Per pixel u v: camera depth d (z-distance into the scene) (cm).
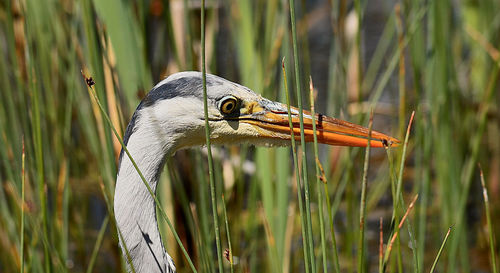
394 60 827
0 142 800
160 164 565
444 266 939
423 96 1043
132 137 559
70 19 937
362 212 533
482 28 1156
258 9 848
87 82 529
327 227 873
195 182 859
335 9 861
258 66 807
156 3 920
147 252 561
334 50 872
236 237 921
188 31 774
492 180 1142
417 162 868
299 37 977
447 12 896
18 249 843
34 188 835
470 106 1132
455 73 1016
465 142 1112
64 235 836
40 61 902
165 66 932
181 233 883
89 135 913
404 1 893
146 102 564
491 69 1138
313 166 932
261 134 608
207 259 746
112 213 738
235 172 945
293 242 978
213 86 586
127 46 701
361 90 857
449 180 923
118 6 693
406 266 926
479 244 1065
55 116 954
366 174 523
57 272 796
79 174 1131
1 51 875
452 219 929
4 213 858
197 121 576
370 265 1002
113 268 1007
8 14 785
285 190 780
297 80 494
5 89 856
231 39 966
